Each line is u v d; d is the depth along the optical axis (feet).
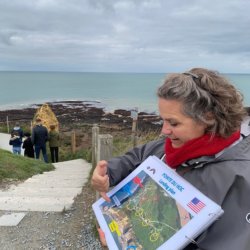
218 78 4.44
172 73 4.59
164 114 4.46
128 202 4.96
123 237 4.61
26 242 14.71
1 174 26.50
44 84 631.97
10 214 17.57
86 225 16.08
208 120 4.27
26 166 30.32
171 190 4.46
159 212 4.43
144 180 4.98
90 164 38.32
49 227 16.10
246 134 4.57
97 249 13.88
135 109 26.89
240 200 3.98
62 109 170.91
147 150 5.71
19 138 47.52
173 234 4.09
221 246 3.86
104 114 139.95
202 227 3.88
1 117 144.36
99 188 5.34
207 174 4.28
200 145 4.33
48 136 44.55
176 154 4.52
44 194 21.47
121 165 5.64
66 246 14.26
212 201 3.97
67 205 18.76
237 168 4.14
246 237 3.79
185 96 4.26
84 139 68.33
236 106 4.34
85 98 278.05
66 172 31.01
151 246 4.21
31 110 171.32
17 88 482.69
